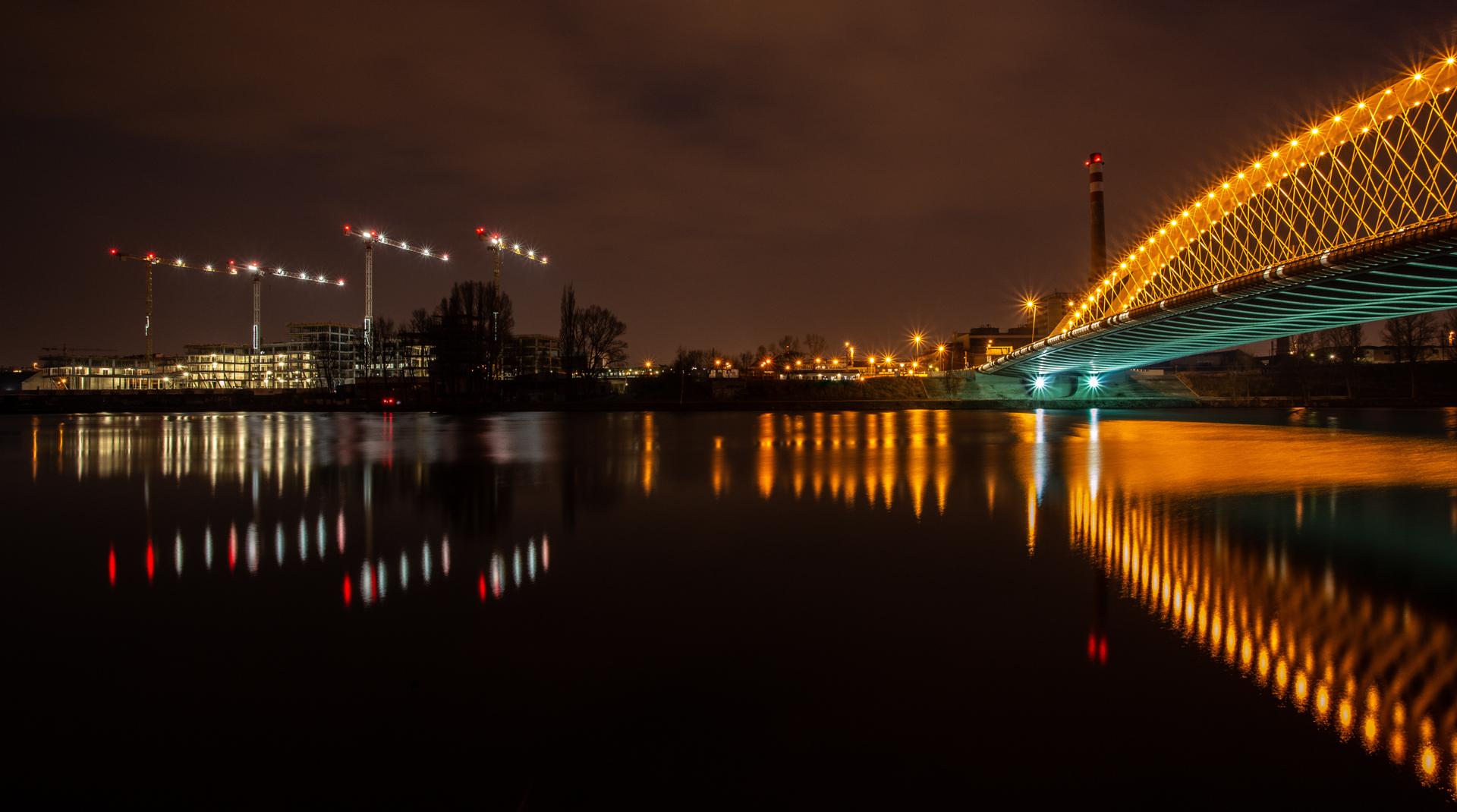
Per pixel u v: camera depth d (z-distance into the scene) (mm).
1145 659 8672
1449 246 31328
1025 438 46469
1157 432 53000
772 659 8695
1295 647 9078
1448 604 10641
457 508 19234
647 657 8781
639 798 5977
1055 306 161625
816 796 5984
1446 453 35938
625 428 55781
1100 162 145750
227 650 9055
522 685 8039
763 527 16672
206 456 33094
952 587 11680
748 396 115500
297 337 173000
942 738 6887
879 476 26125
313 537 15484
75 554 13961
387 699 7699
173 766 6480
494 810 5828
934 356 192625
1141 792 6035
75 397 96562
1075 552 14109
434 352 100250
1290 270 40500
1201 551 14141
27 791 6125
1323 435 50281
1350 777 6250
